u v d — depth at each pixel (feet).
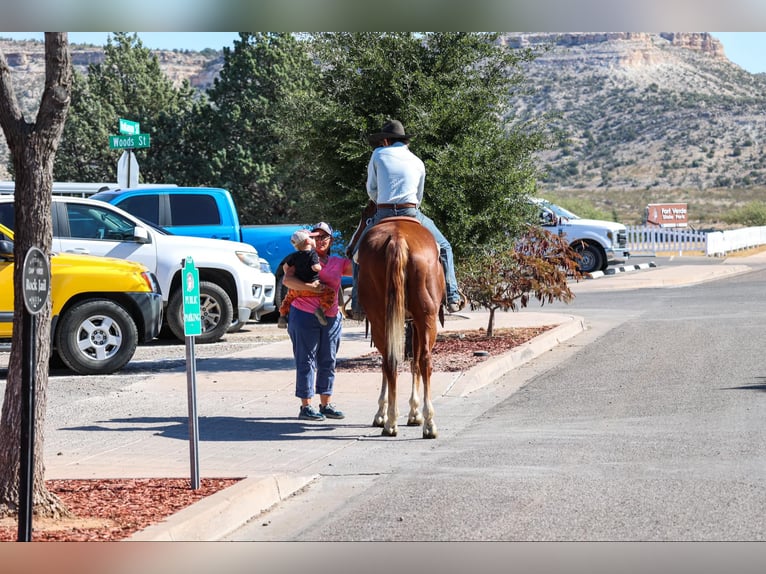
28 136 26.11
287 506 29.17
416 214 40.86
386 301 37.11
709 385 47.03
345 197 56.24
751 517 26.13
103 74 190.80
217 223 76.13
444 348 60.23
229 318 69.51
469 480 30.99
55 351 58.75
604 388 47.73
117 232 66.28
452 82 58.34
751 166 484.33
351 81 57.47
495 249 58.65
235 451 36.11
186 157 162.20
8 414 27.02
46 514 26.78
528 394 47.26
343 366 55.62
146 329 56.39
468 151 56.08
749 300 87.66
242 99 156.87
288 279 41.57
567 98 591.78
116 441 37.96
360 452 35.73
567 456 33.81
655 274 118.42
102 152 176.14
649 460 32.73
